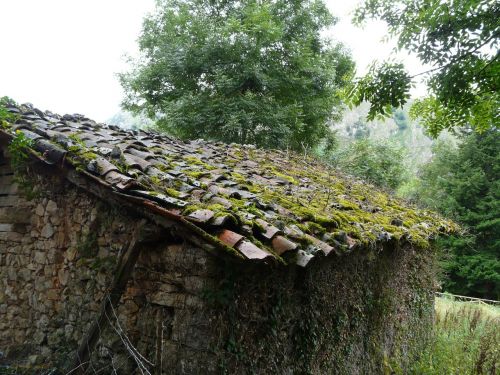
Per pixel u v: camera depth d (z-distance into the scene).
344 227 3.99
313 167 8.66
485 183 20.00
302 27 18.38
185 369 2.88
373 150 20.52
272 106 15.98
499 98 6.06
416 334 7.80
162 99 17.73
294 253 2.88
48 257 4.14
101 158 3.38
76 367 3.34
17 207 4.52
